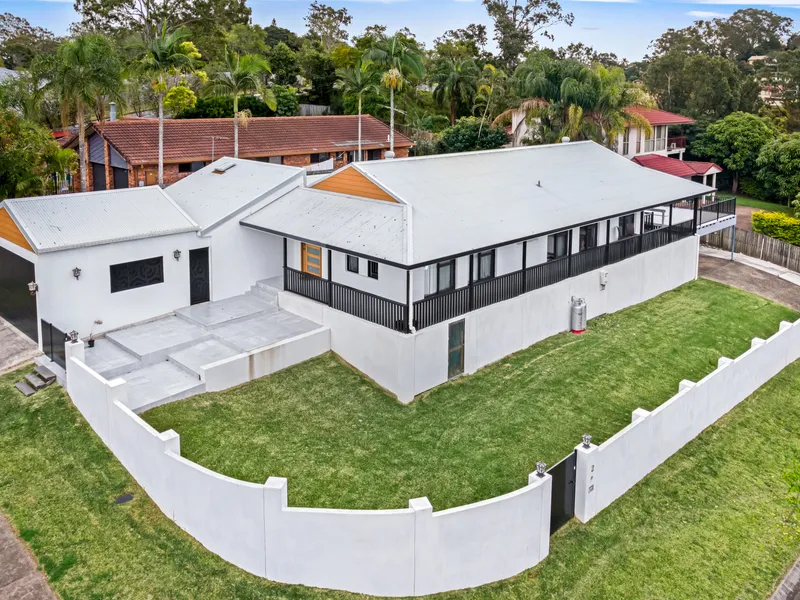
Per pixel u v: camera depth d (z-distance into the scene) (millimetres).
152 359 17281
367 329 17531
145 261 19438
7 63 67312
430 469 14086
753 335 23359
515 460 14609
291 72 59531
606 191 25031
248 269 21891
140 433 12820
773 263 32531
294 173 22875
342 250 17875
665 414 14898
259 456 14070
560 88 38750
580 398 17609
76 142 34219
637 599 11359
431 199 19984
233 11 70688
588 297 22703
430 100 59875
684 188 27719
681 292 27031
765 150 48688
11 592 10758
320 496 12977
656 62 66000
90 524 12195
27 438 14555
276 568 11008
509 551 11359
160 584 10945
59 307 17797
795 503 12977
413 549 10672
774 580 12289
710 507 13977
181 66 29125
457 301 18031
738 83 61812
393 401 16781
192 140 34156
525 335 20344
